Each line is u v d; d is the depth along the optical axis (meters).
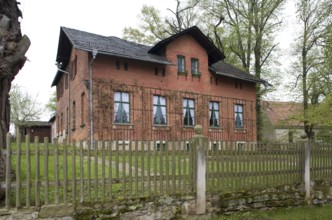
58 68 20.62
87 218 5.60
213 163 7.17
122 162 6.05
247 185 7.74
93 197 5.76
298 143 9.01
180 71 19.81
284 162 8.58
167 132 18.72
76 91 18.44
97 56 16.39
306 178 9.01
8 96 6.33
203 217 6.84
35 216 5.20
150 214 6.23
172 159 6.64
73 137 18.88
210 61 22.69
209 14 29.88
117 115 16.97
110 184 5.87
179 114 19.39
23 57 6.12
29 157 5.25
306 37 24.30
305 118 22.34
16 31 6.38
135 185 6.14
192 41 20.62
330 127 23.09
